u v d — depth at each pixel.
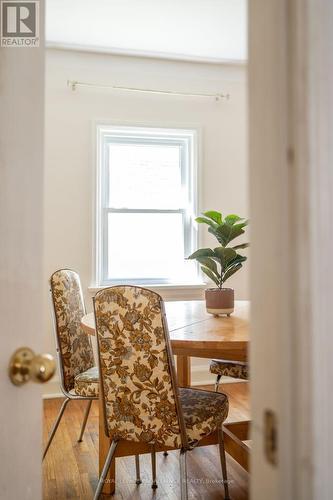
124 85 3.70
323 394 0.54
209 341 1.69
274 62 0.58
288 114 0.56
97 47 3.53
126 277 3.80
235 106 3.94
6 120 0.81
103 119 3.64
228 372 2.55
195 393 1.98
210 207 3.88
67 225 3.56
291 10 0.56
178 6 2.97
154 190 3.86
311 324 0.54
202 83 3.87
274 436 0.58
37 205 0.87
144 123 3.73
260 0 0.62
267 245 0.60
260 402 0.61
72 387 2.28
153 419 1.61
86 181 3.61
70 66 3.58
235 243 3.92
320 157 0.54
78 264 3.58
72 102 3.58
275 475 0.57
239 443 2.04
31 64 0.85
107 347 1.63
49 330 3.49
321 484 0.54
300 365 0.54
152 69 3.75
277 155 0.57
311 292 0.54
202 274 3.86
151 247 3.85
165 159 3.88
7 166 0.81
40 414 0.88
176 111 3.81
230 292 2.33
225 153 3.92
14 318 0.82
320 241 0.54
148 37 3.40
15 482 0.82
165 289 3.74
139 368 1.60
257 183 0.62
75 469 2.27
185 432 1.60
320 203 0.54
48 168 3.53
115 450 1.70
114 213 3.78
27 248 0.85
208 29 3.28
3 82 0.81
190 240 3.91
